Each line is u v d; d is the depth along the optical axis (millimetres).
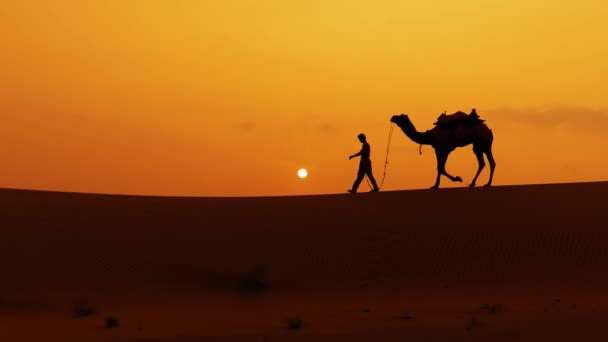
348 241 73625
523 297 58219
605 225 72625
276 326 49594
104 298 61906
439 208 80500
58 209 81750
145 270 68000
